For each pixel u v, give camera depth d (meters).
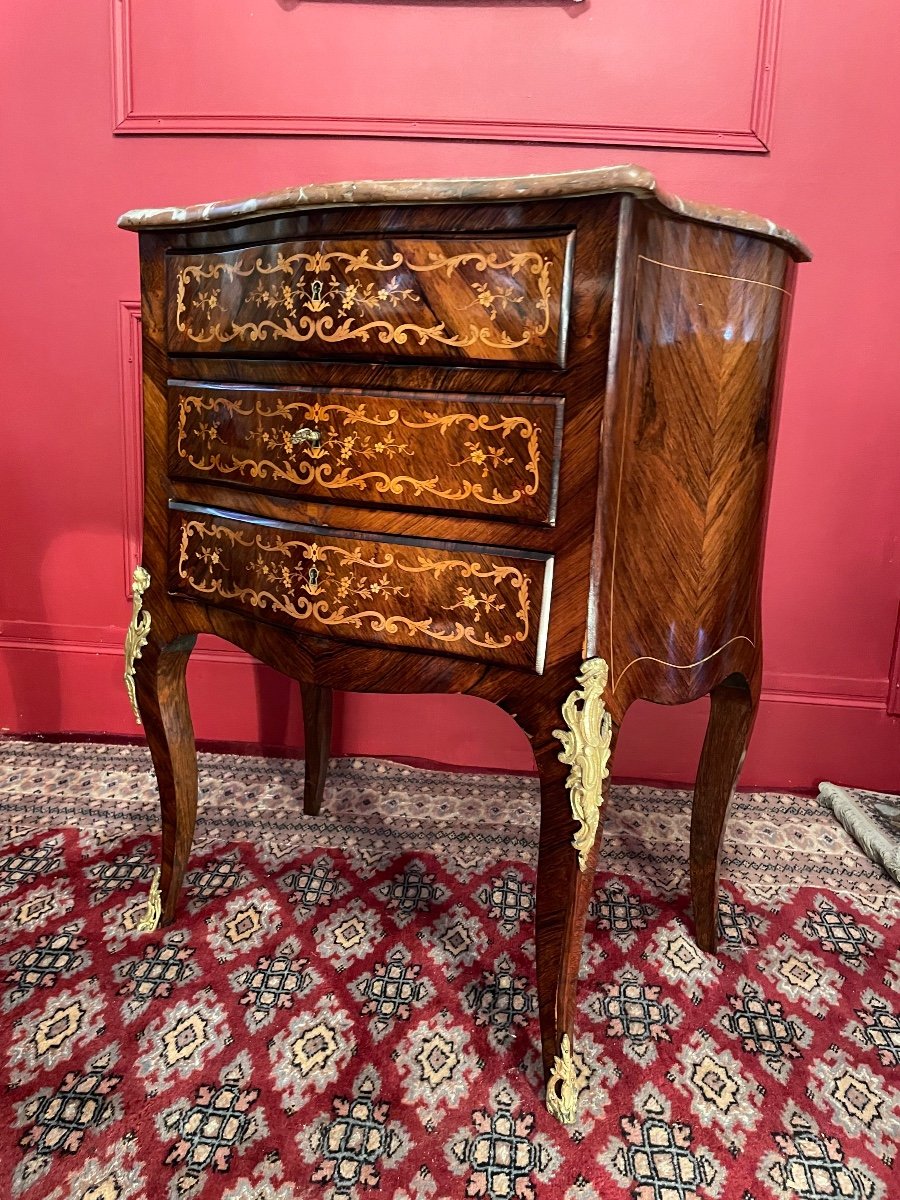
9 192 1.75
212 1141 0.87
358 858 1.45
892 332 1.61
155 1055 0.99
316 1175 0.84
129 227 1.04
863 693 1.75
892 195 1.57
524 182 0.76
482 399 0.83
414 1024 1.05
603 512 0.80
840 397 1.64
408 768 1.81
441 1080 0.96
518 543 0.85
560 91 1.58
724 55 1.54
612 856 1.49
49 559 1.91
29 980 1.11
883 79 1.53
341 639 0.96
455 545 0.87
